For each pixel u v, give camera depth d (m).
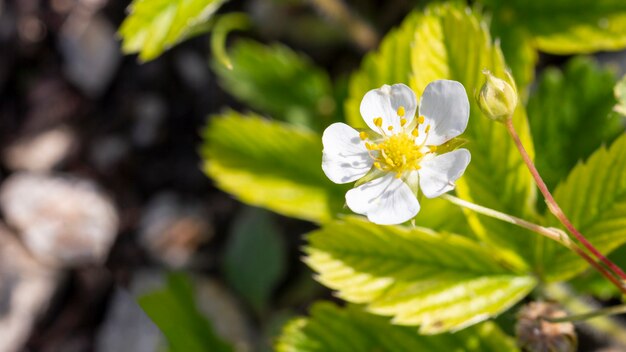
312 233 0.19
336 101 0.26
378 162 0.18
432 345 0.20
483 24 0.19
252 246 0.28
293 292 0.27
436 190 0.18
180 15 0.20
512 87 0.18
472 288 0.19
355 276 0.19
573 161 0.22
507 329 0.22
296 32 0.28
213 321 0.27
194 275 0.28
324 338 0.20
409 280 0.19
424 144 0.18
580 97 0.22
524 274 0.19
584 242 0.18
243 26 0.29
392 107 0.18
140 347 0.28
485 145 0.19
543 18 0.22
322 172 0.22
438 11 0.19
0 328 0.29
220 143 0.22
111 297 0.29
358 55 0.28
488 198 0.19
